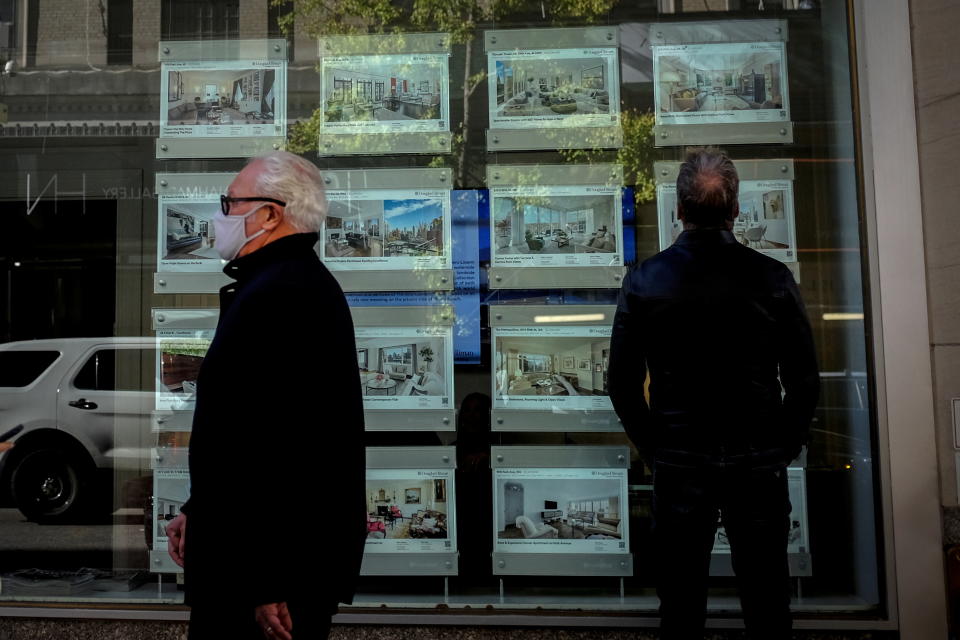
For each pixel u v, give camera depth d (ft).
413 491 10.46
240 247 7.05
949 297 9.80
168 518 10.65
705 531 7.84
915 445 9.75
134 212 11.02
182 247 10.94
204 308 10.87
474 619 9.88
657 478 8.06
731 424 7.70
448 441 10.50
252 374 6.15
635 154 10.67
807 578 10.07
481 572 10.34
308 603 6.15
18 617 10.25
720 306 7.76
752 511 7.74
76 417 10.82
